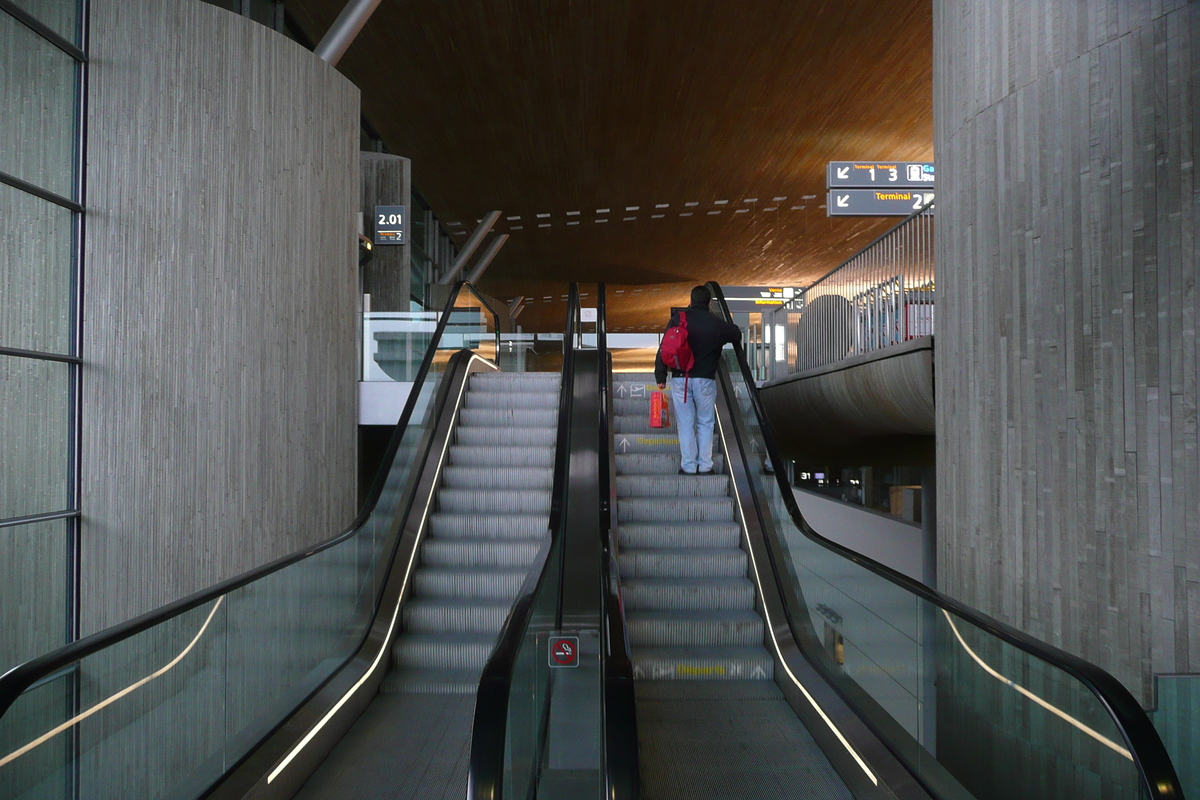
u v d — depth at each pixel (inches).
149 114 256.8
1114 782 97.2
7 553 222.5
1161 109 151.0
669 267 938.7
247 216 277.7
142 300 254.5
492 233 799.7
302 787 132.4
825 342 374.9
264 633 143.4
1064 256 170.9
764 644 192.5
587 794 141.4
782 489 199.3
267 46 285.6
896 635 137.1
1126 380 156.4
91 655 100.7
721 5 372.8
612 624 127.3
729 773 137.1
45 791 94.7
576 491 235.6
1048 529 175.2
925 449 419.5
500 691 97.4
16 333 228.8
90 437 247.9
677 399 261.0
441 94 473.7
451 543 229.6
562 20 387.2
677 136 537.6
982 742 126.6
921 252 275.7
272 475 286.7
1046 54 176.1
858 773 128.8
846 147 553.6
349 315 333.4
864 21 385.1
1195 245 145.7
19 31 229.0
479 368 378.9
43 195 235.6
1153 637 150.9
